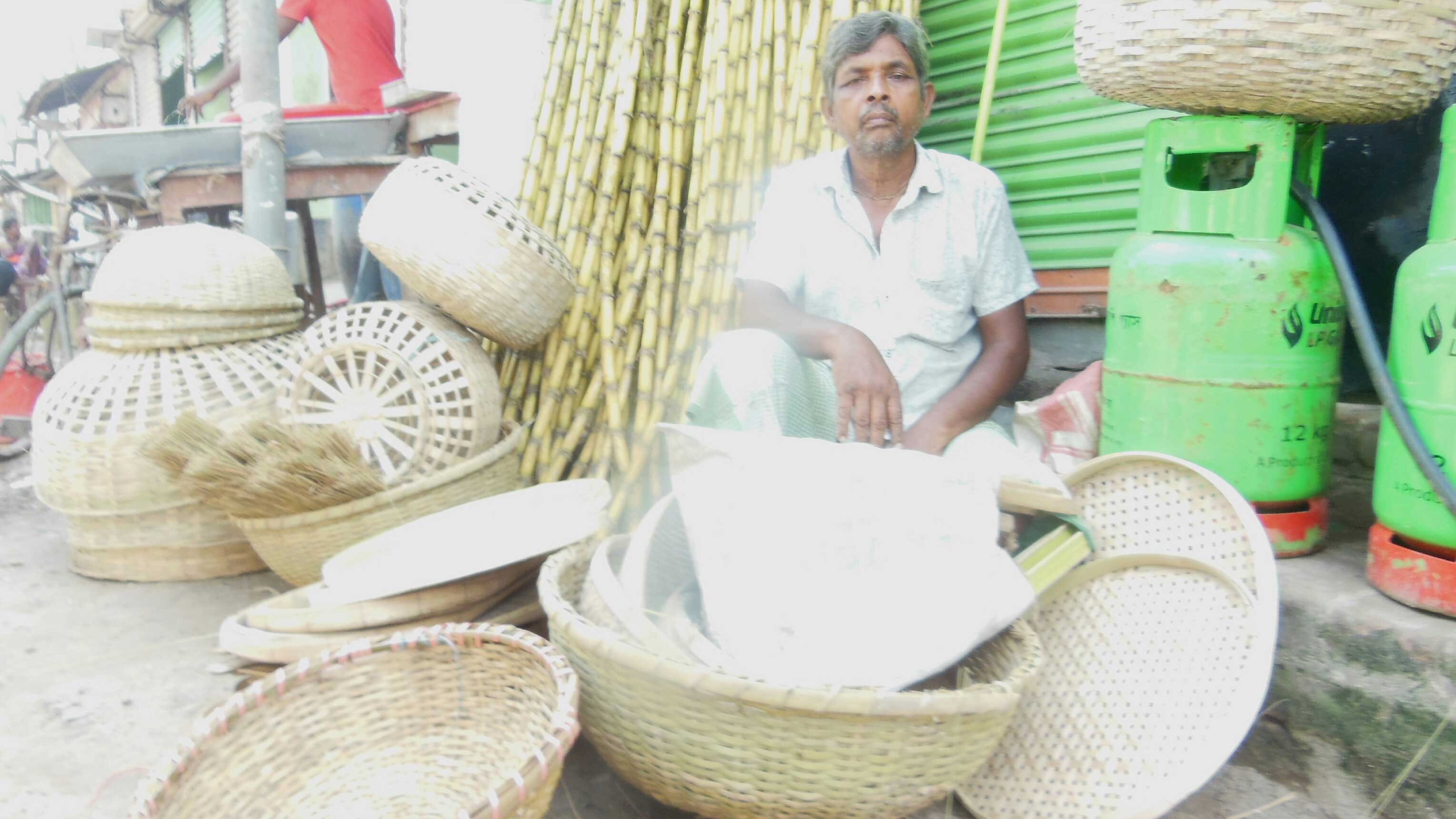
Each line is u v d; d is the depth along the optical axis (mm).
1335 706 1584
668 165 2531
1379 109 1646
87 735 1609
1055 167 2566
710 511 1423
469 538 1661
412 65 4660
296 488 1923
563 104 2721
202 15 10805
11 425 3957
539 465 2521
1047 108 2559
